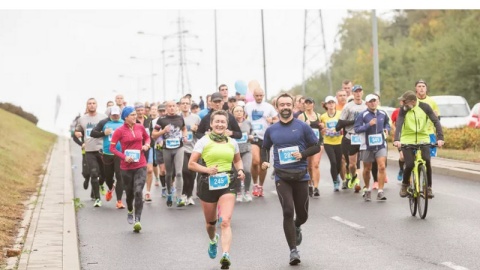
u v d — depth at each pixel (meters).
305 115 28.83
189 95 35.62
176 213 24.92
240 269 15.78
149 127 31.11
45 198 28.30
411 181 22.20
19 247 18.11
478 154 38.84
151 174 28.53
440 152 40.94
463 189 27.89
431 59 99.62
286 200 16.06
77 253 17.27
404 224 20.55
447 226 19.95
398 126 21.91
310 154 16.14
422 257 16.20
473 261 15.65
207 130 25.48
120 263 16.97
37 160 46.88
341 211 23.56
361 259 16.30
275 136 16.30
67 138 83.00
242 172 16.28
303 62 108.12
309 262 16.23
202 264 16.56
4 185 29.52
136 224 21.08
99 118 27.73
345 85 33.47
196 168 15.95
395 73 121.56
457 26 106.50
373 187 28.78
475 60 90.06
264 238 19.42
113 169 27.36
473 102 91.25
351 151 28.19
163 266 16.50
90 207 27.03
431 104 27.06
